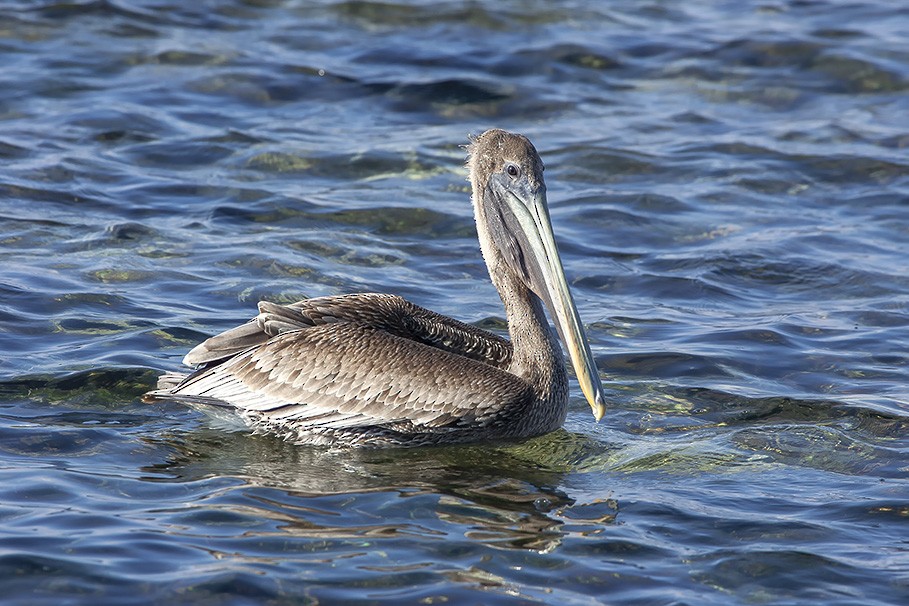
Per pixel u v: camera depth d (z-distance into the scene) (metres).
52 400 12.51
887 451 12.01
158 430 12.23
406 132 21.77
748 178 20.33
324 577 9.21
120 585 8.94
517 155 12.53
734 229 18.48
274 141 20.92
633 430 12.69
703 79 24.56
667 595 9.15
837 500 10.93
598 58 25.19
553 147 21.41
